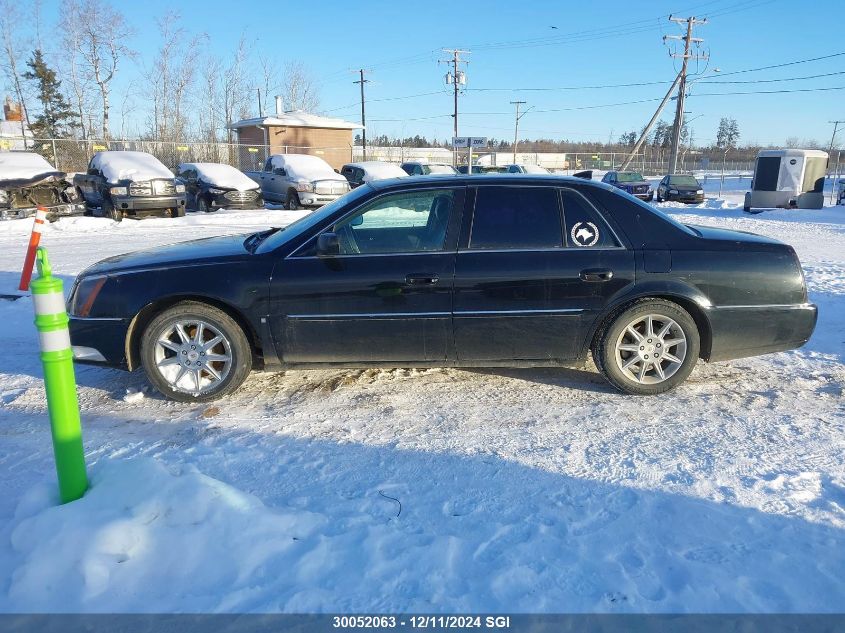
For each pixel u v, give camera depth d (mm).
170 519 2660
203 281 4164
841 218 19234
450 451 3623
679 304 4348
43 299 2639
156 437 3816
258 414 4172
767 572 2529
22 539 2541
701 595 2396
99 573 2377
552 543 2707
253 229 14086
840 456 3541
